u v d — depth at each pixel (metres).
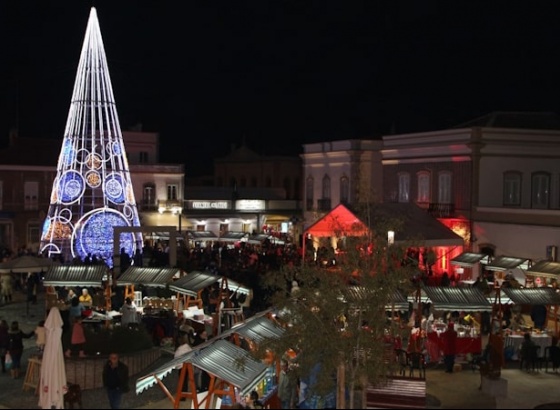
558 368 22.03
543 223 33.53
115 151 37.59
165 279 25.58
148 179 53.50
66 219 36.62
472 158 38.78
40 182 48.19
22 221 47.53
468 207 38.88
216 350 16.34
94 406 17.47
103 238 36.34
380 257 16.28
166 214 53.62
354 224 17.48
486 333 25.05
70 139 36.66
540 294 23.36
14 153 48.06
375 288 15.98
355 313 15.95
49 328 16.23
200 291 23.78
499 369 19.89
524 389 19.91
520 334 23.08
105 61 37.06
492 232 36.94
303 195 55.50
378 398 15.80
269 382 17.88
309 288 15.99
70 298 26.20
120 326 21.17
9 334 20.44
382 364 15.47
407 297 22.73
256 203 56.81
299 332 15.64
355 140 49.06
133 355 19.98
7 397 18.17
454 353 21.58
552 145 40.00
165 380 19.86
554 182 40.19
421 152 43.19
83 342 19.53
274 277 16.55
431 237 34.50
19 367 20.69
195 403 15.67
